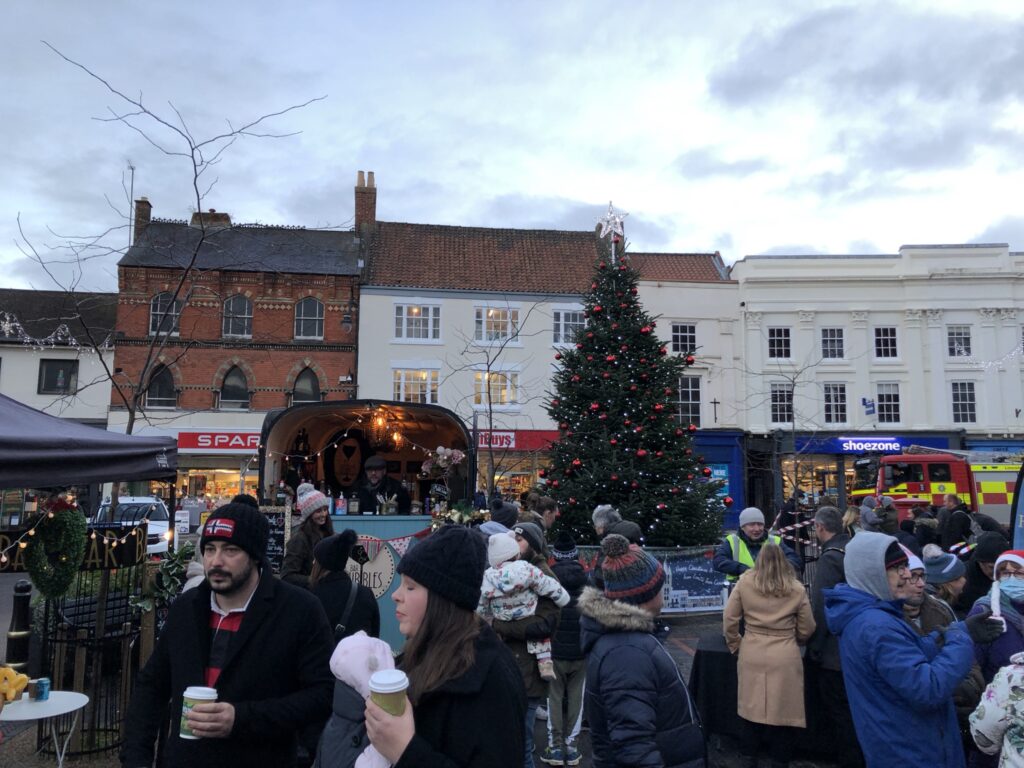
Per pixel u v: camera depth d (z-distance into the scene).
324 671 3.20
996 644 4.24
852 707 3.35
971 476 22.33
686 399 30.62
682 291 31.00
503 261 31.50
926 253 31.38
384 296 29.12
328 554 4.86
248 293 28.58
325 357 28.80
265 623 3.16
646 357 12.85
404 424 12.16
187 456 28.17
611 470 11.68
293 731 3.10
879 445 29.95
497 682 2.04
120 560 6.00
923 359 30.97
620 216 13.86
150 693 3.17
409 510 9.98
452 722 1.96
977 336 31.02
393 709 1.87
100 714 6.51
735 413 30.33
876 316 31.33
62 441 4.89
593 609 3.12
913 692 3.08
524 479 28.64
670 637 10.43
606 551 3.25
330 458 12.45
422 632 2.09
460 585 2.11
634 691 2.93
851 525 7.95
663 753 2.96
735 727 5.97
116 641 6.21
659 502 11.51
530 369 29.36
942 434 30.31
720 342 30.89
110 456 5.36
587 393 12.68
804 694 5.67
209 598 3.27
